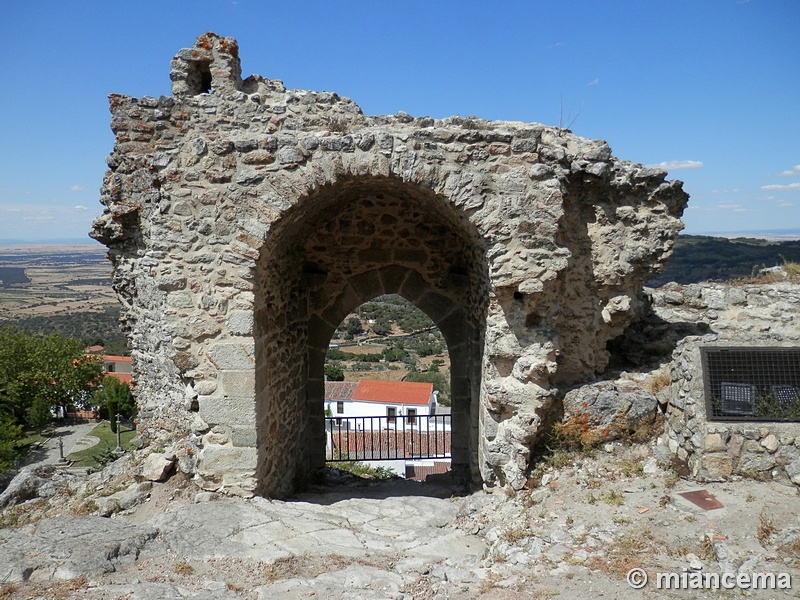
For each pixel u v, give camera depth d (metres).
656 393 5.71
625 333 6.69
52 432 29.17
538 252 5.30
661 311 6.92
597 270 6.02
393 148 5.30
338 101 5.89
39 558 4.08
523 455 5.49
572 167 5.68
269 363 6.14
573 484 5.15
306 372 8.10
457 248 7.87
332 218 7.70
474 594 3.71
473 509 5.57
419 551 4.63
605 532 4.27
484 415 6.08
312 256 7.95
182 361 5.50
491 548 4.54
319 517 5.30
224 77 5.98
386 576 4.03
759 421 4.64
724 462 4.65
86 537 4.47
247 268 5.39
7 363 27.95
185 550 4.41
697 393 4.81
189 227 5.42
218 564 4.21
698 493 4.54
